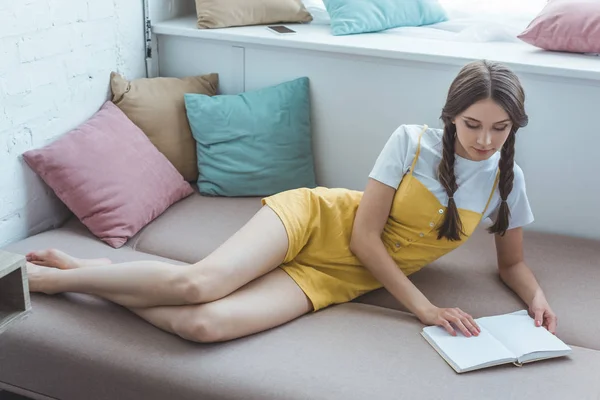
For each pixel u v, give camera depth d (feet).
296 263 6.68
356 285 6.82
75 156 7.57
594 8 8.11
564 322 6.52
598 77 7.56
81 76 8.09
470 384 5.52
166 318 5.92
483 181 6.61
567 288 7.00
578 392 5.50
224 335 5.82
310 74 8.82
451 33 9.07
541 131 8.03
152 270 5.96
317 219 6.68
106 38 8.42
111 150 7.86
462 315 6.17
